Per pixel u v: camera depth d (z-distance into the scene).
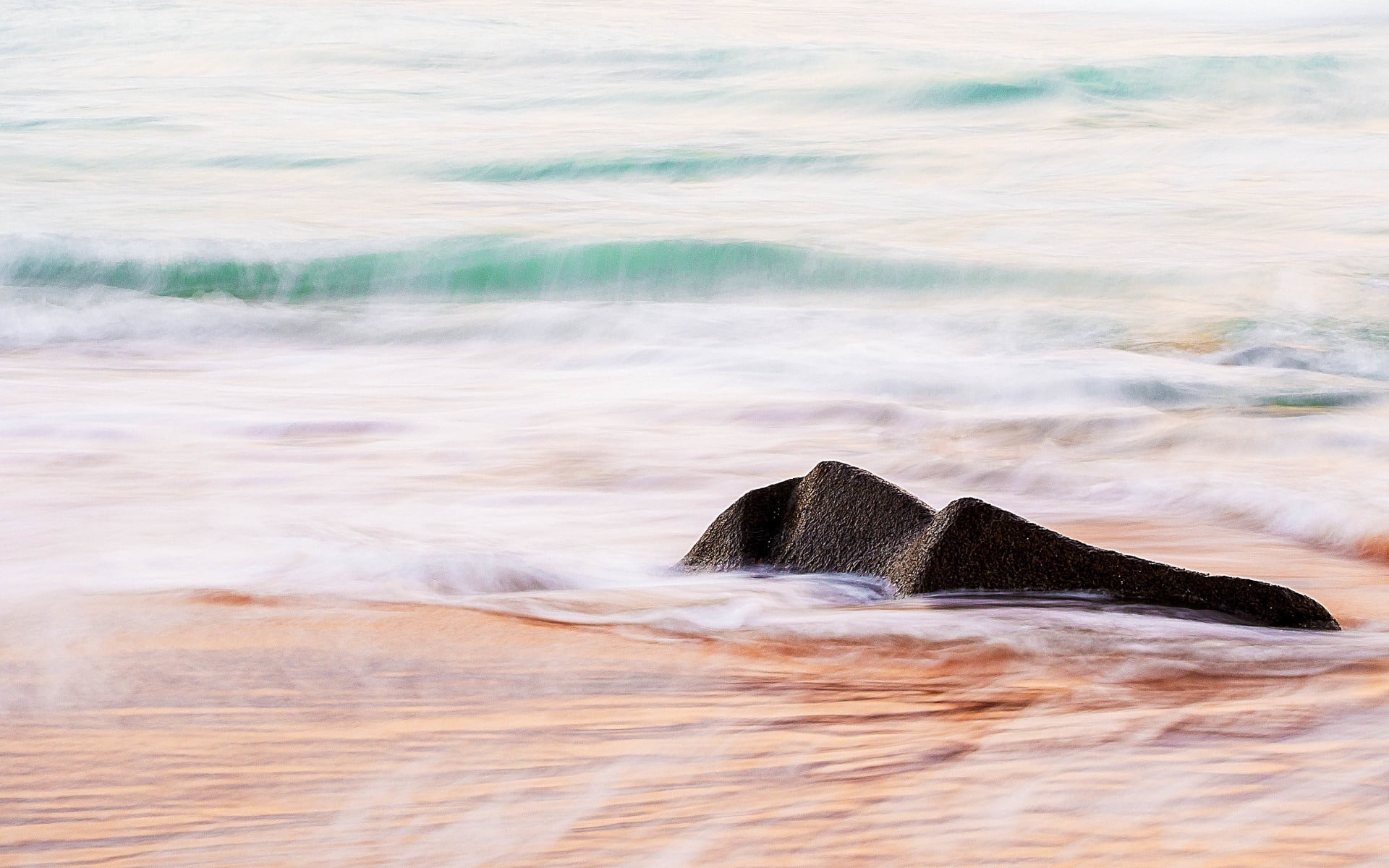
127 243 57.41
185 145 88.69
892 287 57.81
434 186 78.69
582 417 36.75
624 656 14.66
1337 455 31.09
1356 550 23.34
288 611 16.33
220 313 52.16
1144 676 14.09
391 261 58.62
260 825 9.78
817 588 18.39
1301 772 10.52
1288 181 80.12
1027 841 9.17
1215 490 27.28
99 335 49.44
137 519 23.48
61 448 30.95
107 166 81.94
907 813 9.74
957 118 104.50
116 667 13.84
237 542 21.11
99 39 145.25
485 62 131.38
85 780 10.68
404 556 19.45
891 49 136.50
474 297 58.72
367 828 9.71
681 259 59.38
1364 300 51.34
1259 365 42.88
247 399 38.84
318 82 123.75
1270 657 14.89
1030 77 112.06
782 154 85.69
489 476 29.66
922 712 12.59
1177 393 39.06
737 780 10.57
